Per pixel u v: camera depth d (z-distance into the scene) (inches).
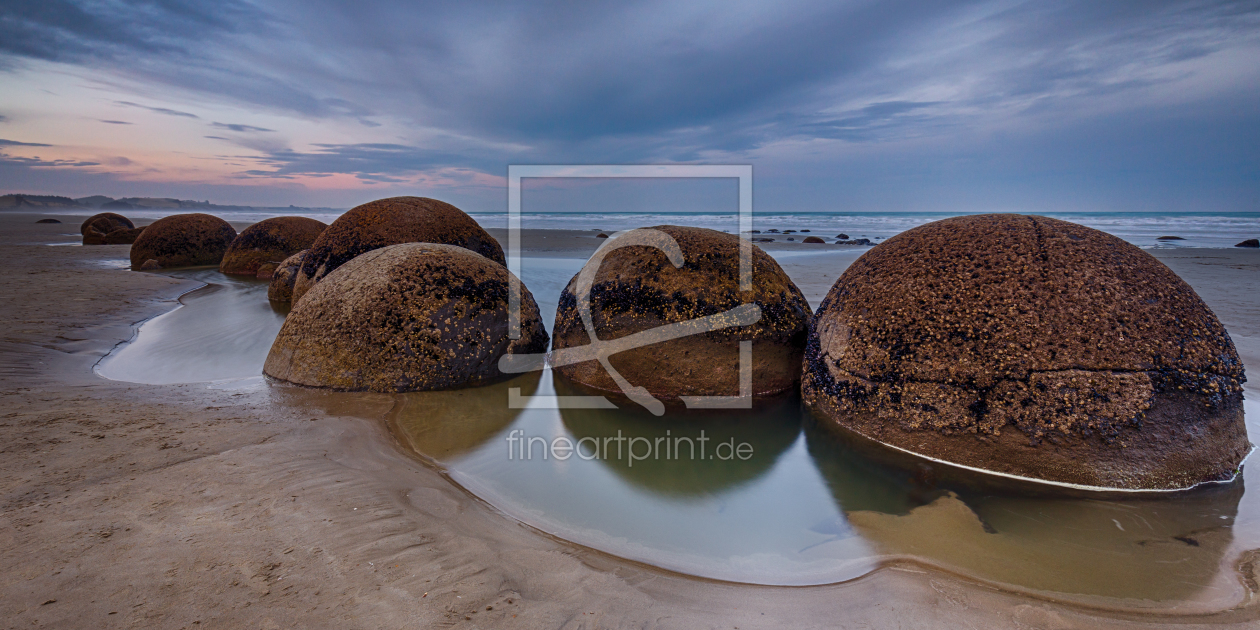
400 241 318.7
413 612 78.9
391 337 180.2
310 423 150.3
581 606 83.6
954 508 120.2
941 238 153.4
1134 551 105.1
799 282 397.4
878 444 146.4
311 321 187.3
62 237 1035.9
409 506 111.0
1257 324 262.5
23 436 132.0
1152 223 1387.8
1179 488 125.6
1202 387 127.9
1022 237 144.5
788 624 82.4
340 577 85.8
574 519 114.9
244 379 191.8
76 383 183.6
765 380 184.4
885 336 147.3
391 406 168.1
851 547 106.8
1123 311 130.3
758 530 113.0
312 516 103.3
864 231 1172.5
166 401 163.9
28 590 78.9
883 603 88.4
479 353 192.4
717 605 86.5
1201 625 84.9
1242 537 109.3
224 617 75.6
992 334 135.4
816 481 134.0
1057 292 134.1
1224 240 848.9
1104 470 126.6
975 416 134.9
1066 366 129.1
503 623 77.9
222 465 122.0
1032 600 90.4
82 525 95.9
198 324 290.0
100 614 75.0
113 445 129.5
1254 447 141.6
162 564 86.2
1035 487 127.7
